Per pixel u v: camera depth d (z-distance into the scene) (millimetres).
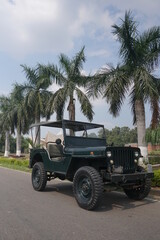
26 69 24641
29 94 24125
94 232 4602
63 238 4316
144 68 14062
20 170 17562
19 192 8539
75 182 6512
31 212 5961
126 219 5402
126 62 14836
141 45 14375
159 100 14070
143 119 14719
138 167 6883
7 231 4672
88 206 6062
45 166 8492
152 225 5004
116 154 6348
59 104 19453
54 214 5785
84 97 19188
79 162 7230
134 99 15336
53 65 20297
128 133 75500
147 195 7043
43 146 9352
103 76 14867
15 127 33219
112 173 6129
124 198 7520
